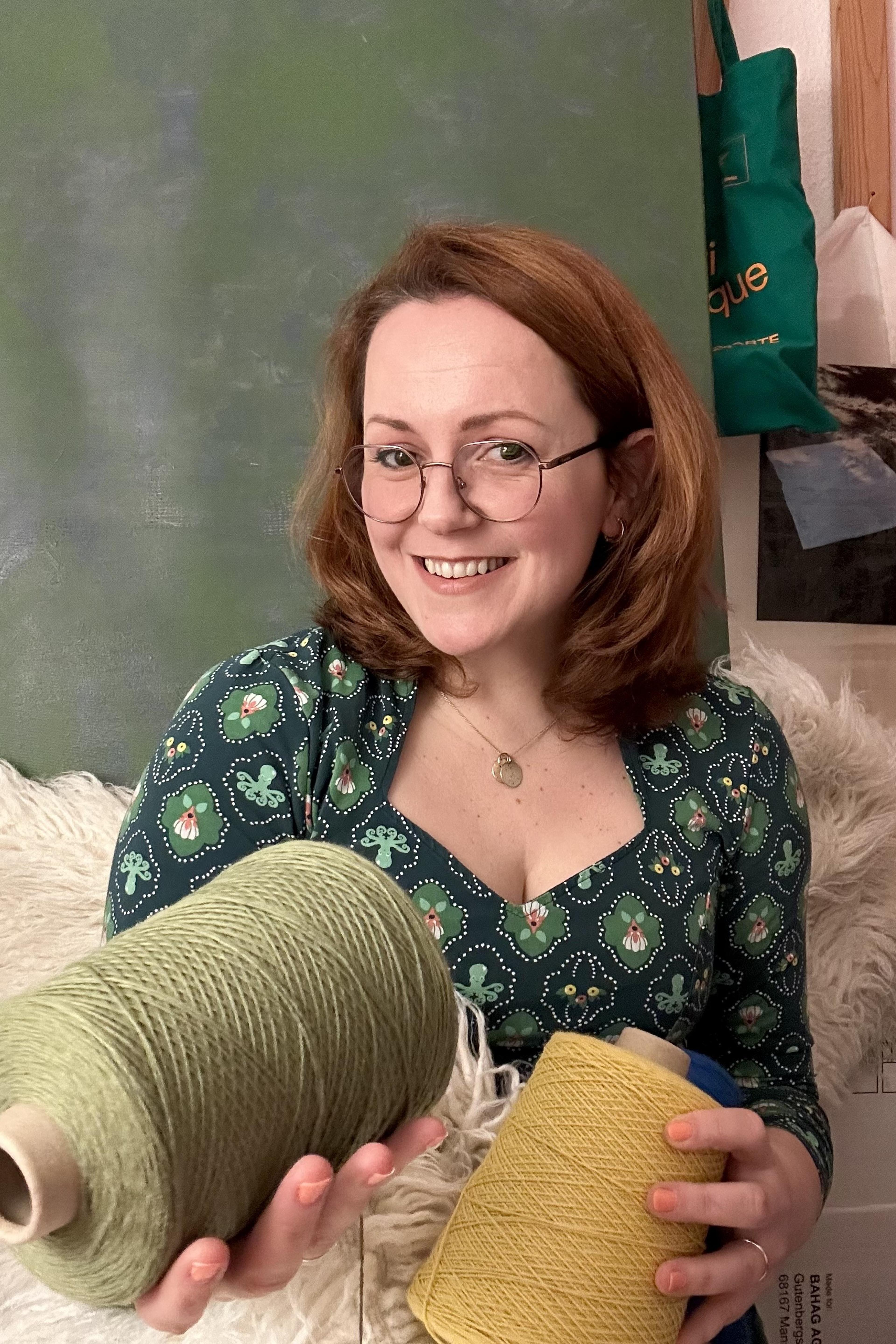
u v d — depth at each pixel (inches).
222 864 28.2
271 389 48.3
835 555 53.5
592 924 29.5
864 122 53.5
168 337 48.1
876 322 53.6
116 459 47.9
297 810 29.2
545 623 31.2
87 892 41.8
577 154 48.5
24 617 47.8
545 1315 20.5
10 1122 14.9
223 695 30.2
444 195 48.5
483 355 27.5
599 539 33.0
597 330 28.8
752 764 33.3
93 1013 15.7
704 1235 23.2
